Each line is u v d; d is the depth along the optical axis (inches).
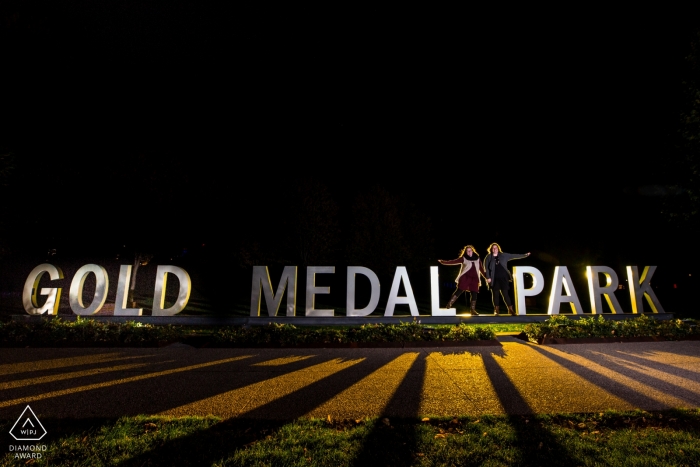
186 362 302.8
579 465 140.2
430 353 338.0
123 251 810.2
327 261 1134.4
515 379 250.5
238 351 346.6
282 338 372.2
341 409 196.1
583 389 228.2
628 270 580.1
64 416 186.4
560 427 171.5
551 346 365.7
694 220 597.0
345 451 149.7
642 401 206.8
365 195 1234.0
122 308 530.6
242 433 166.7
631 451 148.9
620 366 284.8
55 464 141.3
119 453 148.6
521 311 550.9
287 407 199.2
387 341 372.8
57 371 273.1
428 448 152.1
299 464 140.4
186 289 532.7
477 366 287.1
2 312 669.3
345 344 366.0
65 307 727.1
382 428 170.1
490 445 154.1
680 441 157.2
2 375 262.1
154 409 196.5
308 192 1136.2
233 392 224.2
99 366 288.8
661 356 318.7
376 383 242.4
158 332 385.1
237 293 1034.7
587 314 547.2
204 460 143.7
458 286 559.5
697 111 530.6
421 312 780.0
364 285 1204.5
